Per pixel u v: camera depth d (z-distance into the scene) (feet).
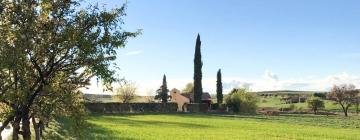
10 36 44.65
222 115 397.39
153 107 421.18
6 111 48.52
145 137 156.56
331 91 527.81
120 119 279.90
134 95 472.03
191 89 639.76
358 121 368.07
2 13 46.06
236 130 216.13
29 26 45.70
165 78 518.37
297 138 182.70
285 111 529.86
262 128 239.50
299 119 375.25
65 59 46.83
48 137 113.19
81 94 53.62
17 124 46.91
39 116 51.16
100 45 46.70
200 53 442.09
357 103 524.11
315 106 537.24
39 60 46.85
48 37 46.32
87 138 133.59
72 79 49.47
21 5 46.09
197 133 187.32
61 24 47.37
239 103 467.11
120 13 48.39
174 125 235.40
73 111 51.93
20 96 45.09
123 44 47.52
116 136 150.71
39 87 46.65
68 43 45.32
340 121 360.89
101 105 376.48
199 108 437.58
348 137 197.67
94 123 220.23
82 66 47.39
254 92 483.51
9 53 43.01
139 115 354.54
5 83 45.14
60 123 164.45
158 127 213.87
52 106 49.88
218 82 501.56
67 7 47.65
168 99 554.05
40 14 47.21
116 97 471.21
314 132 221.87
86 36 46.19
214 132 197.16
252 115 420.36
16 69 43.68
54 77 48.73
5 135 113.39
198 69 440.86
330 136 200.34
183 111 442.09
